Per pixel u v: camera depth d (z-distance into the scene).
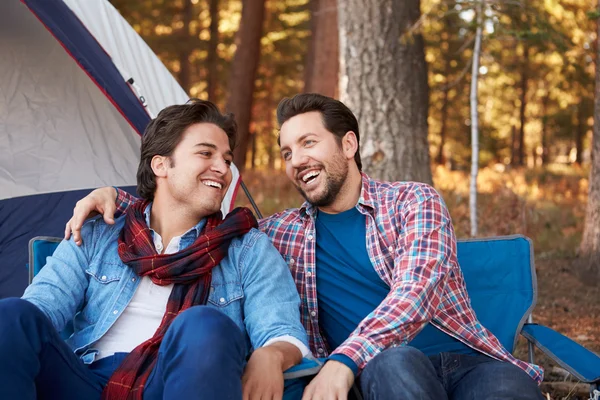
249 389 2.01
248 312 2.36
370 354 2.16
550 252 7.23
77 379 2.08
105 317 2.33
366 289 2.57
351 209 2.64
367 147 6.00
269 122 25.52
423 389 1.97
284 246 2.66
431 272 2.36
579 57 9.05
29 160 4.19
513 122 27.16
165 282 2.33
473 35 6.80
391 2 5.96
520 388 2.12
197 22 20.08
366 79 5.98
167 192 2.46
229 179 2.48
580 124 20.84
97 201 2.47
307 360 2.21
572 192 13.28
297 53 19.56
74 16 3.74
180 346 1.91
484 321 2.87
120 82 3.84
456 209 8.74
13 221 4.06
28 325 1.91
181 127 2.43
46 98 4.29
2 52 4.24
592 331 4.82
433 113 23.95
